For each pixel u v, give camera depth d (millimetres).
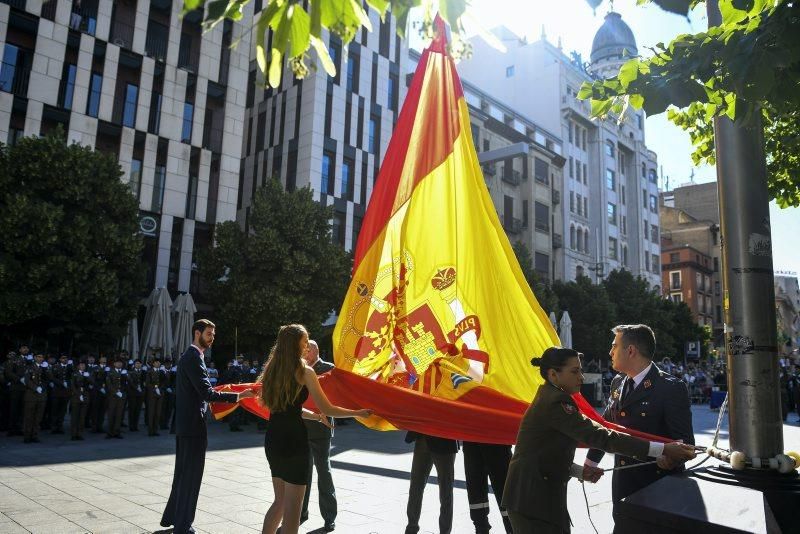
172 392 15188
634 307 42062
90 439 13039
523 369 4738
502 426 4227
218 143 29984
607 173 55469
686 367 39094
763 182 3049
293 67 2363
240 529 5520
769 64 2586
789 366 30875
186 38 29312
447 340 4914
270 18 2199
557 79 50875
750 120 2861
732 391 2980
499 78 54531
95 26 26281
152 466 9203
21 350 13688
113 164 20000
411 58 38406
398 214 5309
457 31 2242
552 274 44156
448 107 5363
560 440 3197
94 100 26156
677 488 2895
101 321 18859
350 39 2322
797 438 14094
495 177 40938
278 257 21766
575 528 5895
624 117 3498
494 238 5047
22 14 24219
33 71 24281
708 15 3385
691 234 83812
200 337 5426
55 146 18594
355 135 33250
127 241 19250
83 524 5594
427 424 4336
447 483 5117
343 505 6625
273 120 33844
